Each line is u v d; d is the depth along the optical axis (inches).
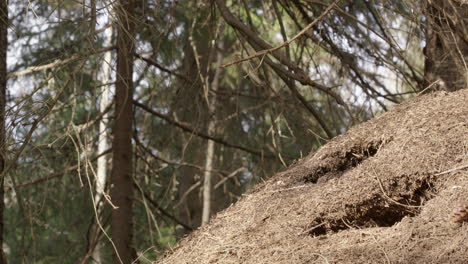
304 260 141.9
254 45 269.3
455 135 154.3
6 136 227.6
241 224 166.6
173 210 411.8
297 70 251.9
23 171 332.8
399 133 163.0
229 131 436.1
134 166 365.7
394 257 133.1
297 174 174.4
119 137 335.9
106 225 387.9
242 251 155.3
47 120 315.6
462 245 128.5
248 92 433.7
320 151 177.2
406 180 153.5
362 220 157.2
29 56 359.3
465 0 241.9
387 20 269.4
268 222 162.7
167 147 384.2
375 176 157.1
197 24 360.5
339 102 251.4
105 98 389.4
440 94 169.3
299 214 160.9
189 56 381.7
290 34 365.7
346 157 172.1
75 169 346.0
